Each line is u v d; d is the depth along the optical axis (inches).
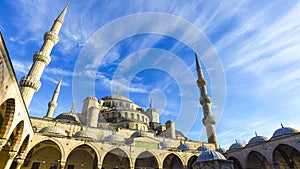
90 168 1707.7
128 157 1606.8
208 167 1080.2
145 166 1827.0
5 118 812.6
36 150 1582.2
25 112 1000.2
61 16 2196.1
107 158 1819.6
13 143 1048.8
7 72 602.9
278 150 1715.1
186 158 1818.4
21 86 1659.7
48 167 1578.5
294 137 1405.0
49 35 1975.9
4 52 530.0
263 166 1910.7
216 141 2413.9
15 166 1280.8
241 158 1755.7
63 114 2183.8
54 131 1552.7
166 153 1765.5
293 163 1680.6
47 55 1889.8
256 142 1744.6
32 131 1318.9
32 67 1792.6
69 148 1455.5
